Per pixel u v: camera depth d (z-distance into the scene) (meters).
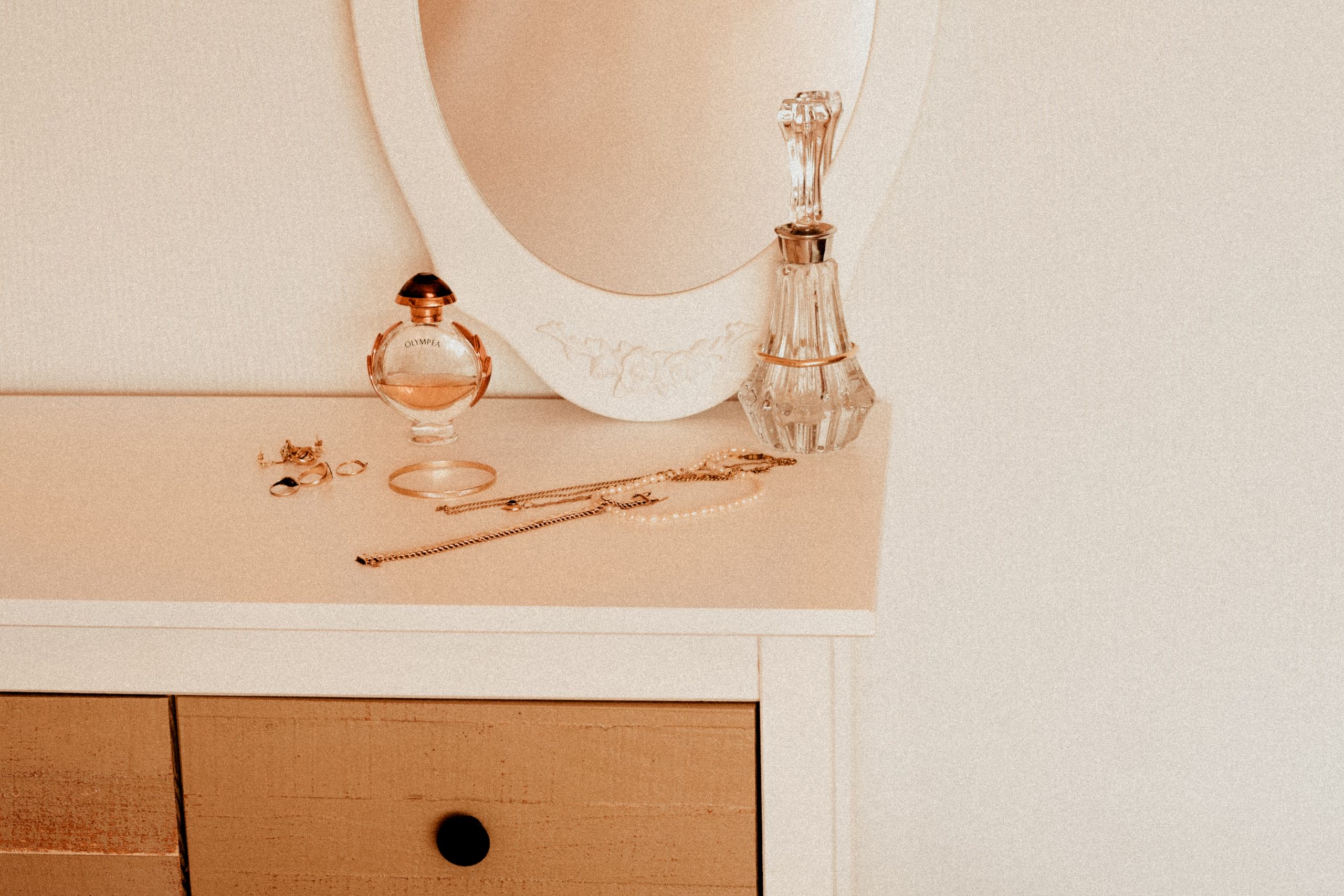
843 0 1.03
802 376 0.99
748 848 0.82
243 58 1.17
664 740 0.81
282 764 0.84
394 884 0.85
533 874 0.84
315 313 1.24
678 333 1.10
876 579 0.79
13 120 1.21
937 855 1.36
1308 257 1.11
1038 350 1.17
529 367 1.20
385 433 1.12
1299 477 1.17
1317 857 1.28
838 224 1.08
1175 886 1.32
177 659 0.84
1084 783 1.30
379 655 0.82
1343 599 1.20
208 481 1.01
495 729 0.82
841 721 1.14
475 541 0.86
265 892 0.87
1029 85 1.10
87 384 1.29
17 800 0.87
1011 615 1.26
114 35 1.18
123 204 1.23
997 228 1.14
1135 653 1.25
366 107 1.17
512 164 1.10
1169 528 1.21
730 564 0.82
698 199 1.08
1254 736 1.25
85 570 0.83
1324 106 1.08
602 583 0.79
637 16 1.06
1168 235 1.12
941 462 1.22
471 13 1.08
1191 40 1.08
